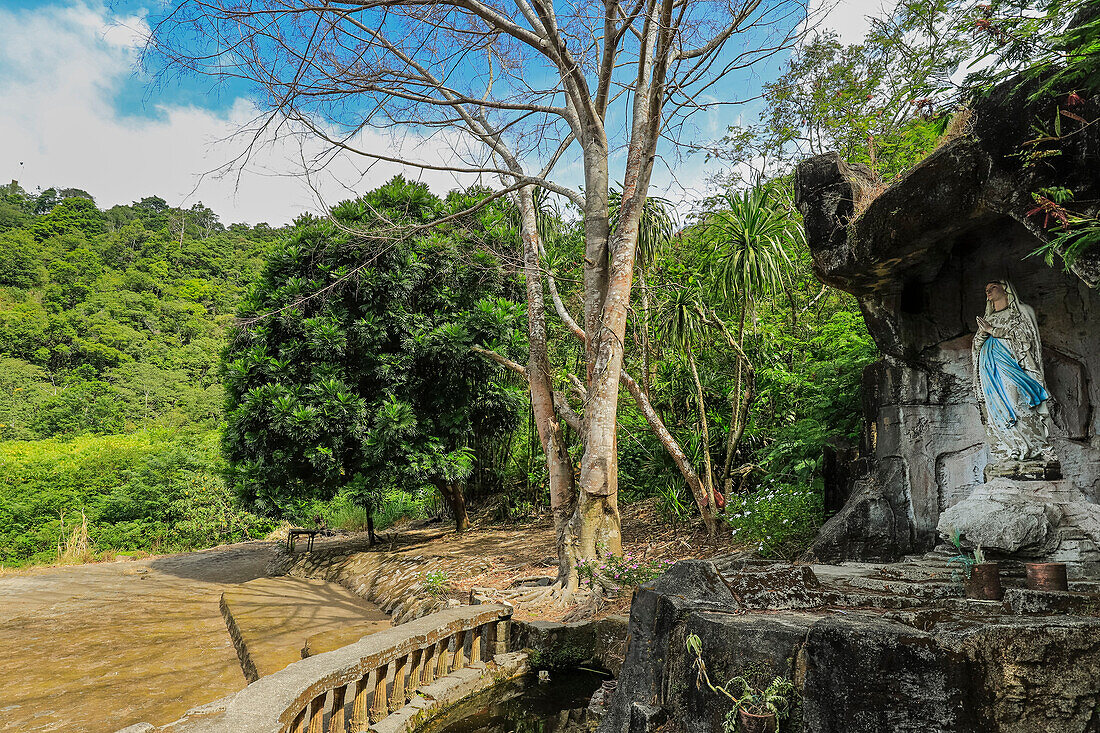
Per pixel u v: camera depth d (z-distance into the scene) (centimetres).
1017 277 580
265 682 399
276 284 1275
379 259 1233
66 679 748
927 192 498
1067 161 392
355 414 1166
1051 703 296
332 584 1240
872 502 643
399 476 1219
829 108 1109
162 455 2117
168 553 1920
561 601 742
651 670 411
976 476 610
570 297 1276
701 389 955
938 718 286
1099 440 526
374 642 506
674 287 964
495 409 1308
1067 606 335
